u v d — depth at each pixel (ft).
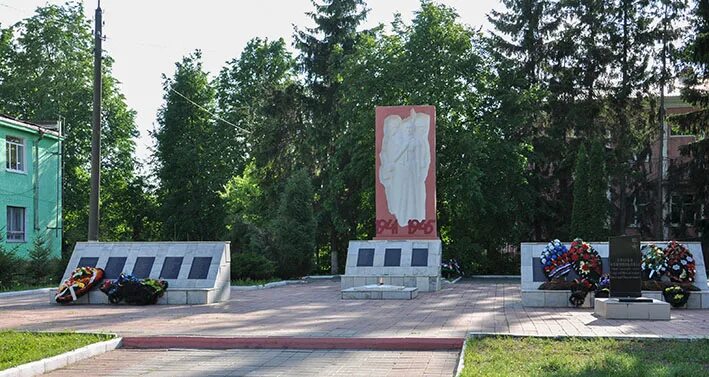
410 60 119.85
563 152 133.90
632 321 48.70
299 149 142.41
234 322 48.08
